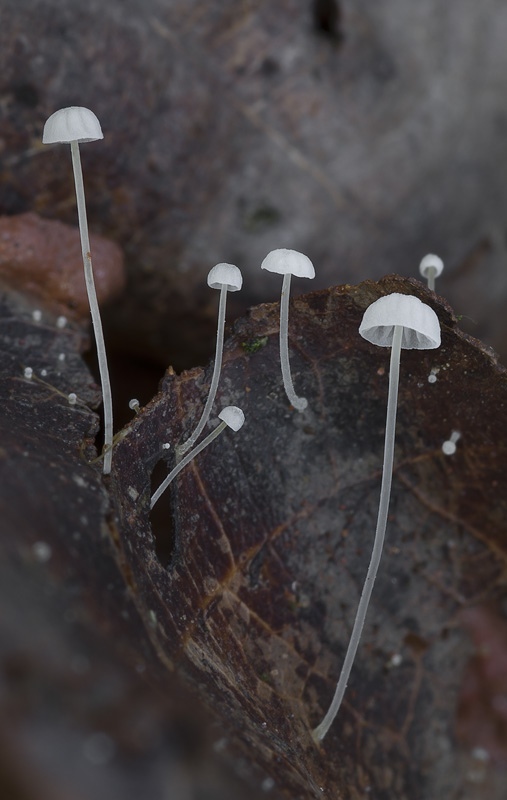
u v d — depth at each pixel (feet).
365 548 0.20
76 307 0.23
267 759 0.17
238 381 0.19
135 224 0.24
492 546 0.21
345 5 0.25
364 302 0.19
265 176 0.25
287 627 0.19
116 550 0.17
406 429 0.20
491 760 0.20
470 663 0.21
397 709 0.20
